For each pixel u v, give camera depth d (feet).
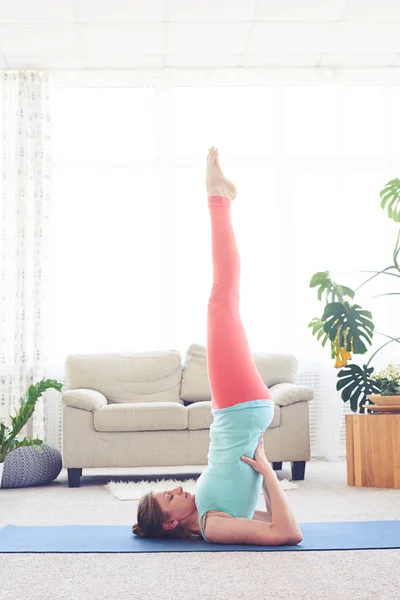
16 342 20.21
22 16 17.95
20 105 20.92
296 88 21.85
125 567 7.79
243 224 21.36
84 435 15.78
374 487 14.66
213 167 9.83
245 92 21.71
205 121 21.58
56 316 20.93
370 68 21.53
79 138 21.44
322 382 20.45
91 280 21.06
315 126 21.72
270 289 21.21
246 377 8.86
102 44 19.61
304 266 21.30
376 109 21.86
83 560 8.16
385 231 21.36
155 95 21.44
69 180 21.35
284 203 21.36
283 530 8.62
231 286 9.43
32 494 14.51
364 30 19.08
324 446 20.21
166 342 20.80
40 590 6.95
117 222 21.27
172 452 15.78
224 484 8.77
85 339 20.89
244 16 18.20
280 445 15.87
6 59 20.40
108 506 12.57
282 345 20.94
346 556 8.13
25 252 20.53
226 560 8.00
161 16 18.12
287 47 20.04
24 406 15.60
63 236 21.16
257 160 21.53
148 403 16.20
